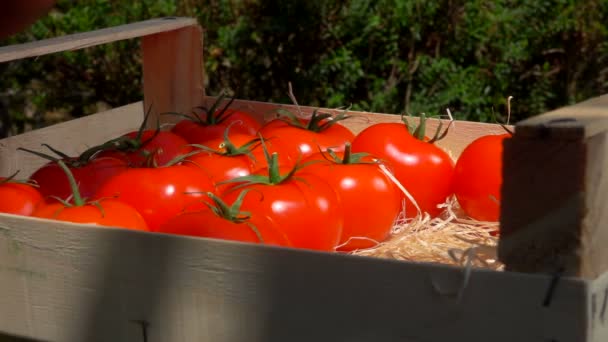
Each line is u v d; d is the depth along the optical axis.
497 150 1.69
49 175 1.59
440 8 4.07
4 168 2.10
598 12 4.12
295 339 1.14
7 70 4.49
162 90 2.36
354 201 1.55
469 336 1.05
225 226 1.29
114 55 4.38
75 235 1.26
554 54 4.26
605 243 1.07
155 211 1.49
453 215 1.74
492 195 1.67
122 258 1.23
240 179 1.47
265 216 1.37
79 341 1.28
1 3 1.04
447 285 1.05
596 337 1.02
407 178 1.72
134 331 1.24
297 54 4.16
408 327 1.08
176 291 1.20
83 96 4.57
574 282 0.99
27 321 1.32
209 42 4.25
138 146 1.73
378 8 4.09
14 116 4.68
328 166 1.58
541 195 1.03
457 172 1.74
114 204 1.41
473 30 4.07
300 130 1.77
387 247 1.60
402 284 1.07
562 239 1.02
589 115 1.06
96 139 2.35
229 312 1.17
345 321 1.11
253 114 2.27
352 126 2.14
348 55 4.08
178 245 1.18
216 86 4.33
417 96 4.08
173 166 1.56
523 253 1.05
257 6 4.14
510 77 4.20
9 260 1.32
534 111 4.23
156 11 4.21
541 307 1.01
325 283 1.11
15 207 1.47
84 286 1.26
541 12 4.10
